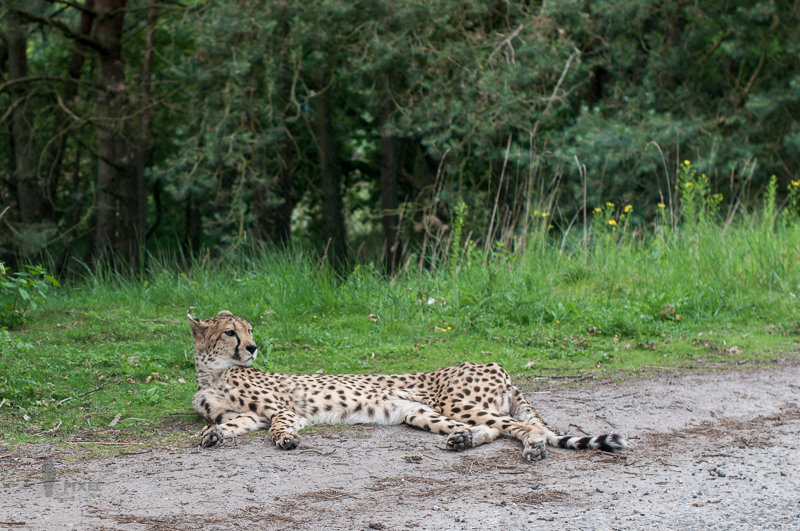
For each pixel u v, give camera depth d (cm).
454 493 517
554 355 993
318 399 683
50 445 625
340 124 2470
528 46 1731
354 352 982
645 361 970
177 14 2206
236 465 573
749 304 1200
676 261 1305
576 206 1784
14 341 905
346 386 691
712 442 643
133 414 725
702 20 1944
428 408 668
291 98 1848
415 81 1827
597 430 682
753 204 1794
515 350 1009
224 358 695
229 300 1190
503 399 669
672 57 1900
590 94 2069
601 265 1339
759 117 1831
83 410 730
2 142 2708
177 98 2417
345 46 1856
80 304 1198
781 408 752
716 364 955
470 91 1773
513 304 1142
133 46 2658
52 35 2330
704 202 1502
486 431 625
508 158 1670
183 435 657
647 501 502
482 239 1655
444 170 2025
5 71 2620
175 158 1916
